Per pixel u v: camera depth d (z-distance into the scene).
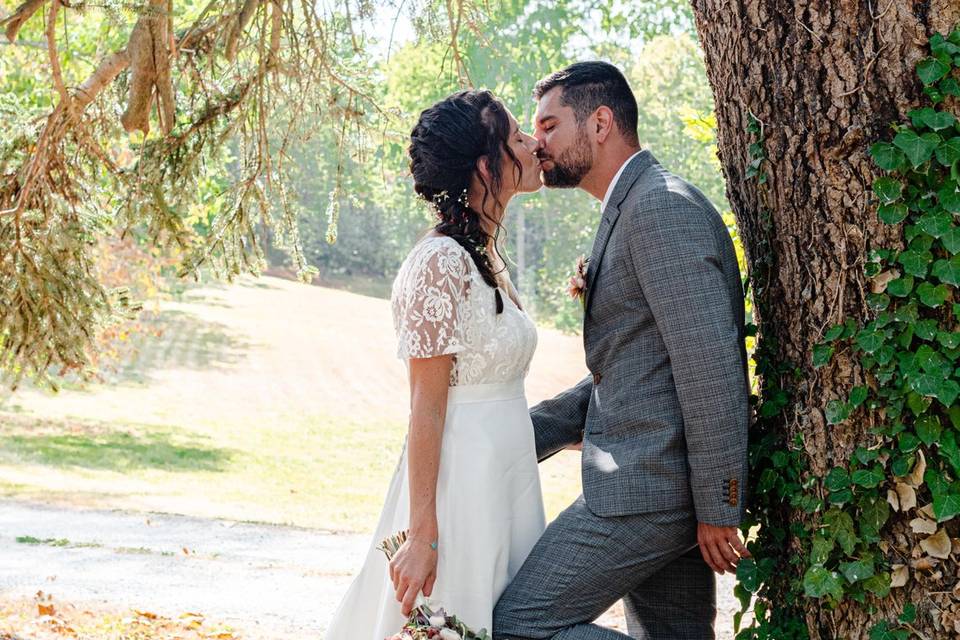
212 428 17.98
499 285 2.77
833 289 2.44
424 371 2.59
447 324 2.57
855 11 2.38
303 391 22.98
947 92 2.28
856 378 2.41
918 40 2.32
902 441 2.32
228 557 7.91
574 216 34.31
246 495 12.15
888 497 2.36
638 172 2.72
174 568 7.29
